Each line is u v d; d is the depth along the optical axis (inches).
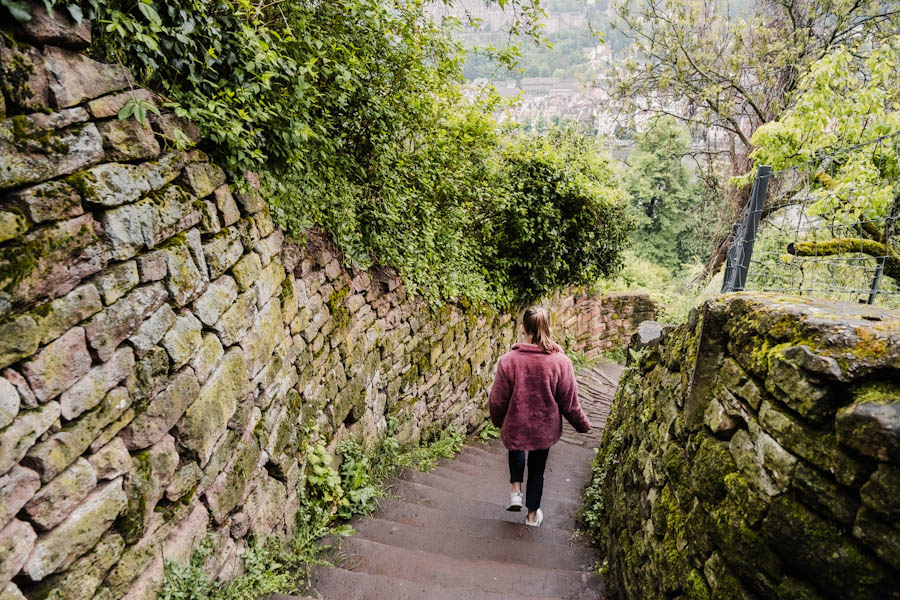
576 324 433.1
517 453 133.0
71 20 52.6
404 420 184.4
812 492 42.8
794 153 249.4
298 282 114.6
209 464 76.0
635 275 608.1
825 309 51.1
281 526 102.9
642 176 805.2
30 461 46.4
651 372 117.0
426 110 158.9
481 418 270.5
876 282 110.3
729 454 58.6
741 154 473.7
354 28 125.0
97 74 57.0
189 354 70.6
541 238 287.9
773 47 409.7
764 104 439.8
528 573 102.5
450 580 99.7
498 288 274.5
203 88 79.7
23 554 45.1
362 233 151.9
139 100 61.8
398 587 91.7
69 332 50.8
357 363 146.4
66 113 52.0
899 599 35.8
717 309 67.1
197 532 74.1
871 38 389.7
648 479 89.9
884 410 37.2
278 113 92.0
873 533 37.1
